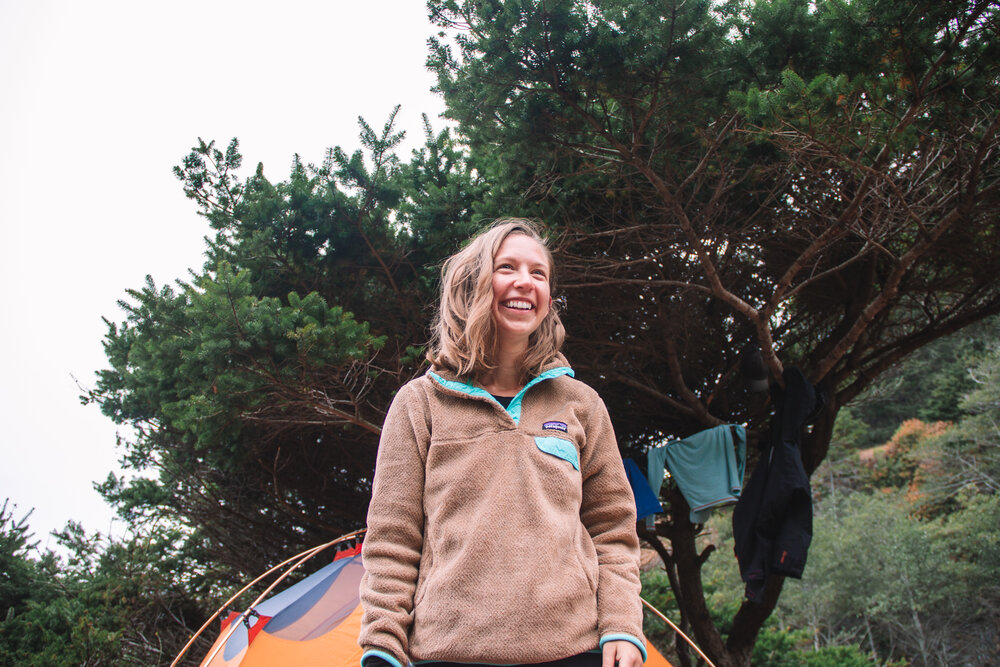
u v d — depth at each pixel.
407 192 5.36
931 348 26.58
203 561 7.62
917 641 15.48
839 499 21.47
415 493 1.23
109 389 6.39
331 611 3.51
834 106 3.34
